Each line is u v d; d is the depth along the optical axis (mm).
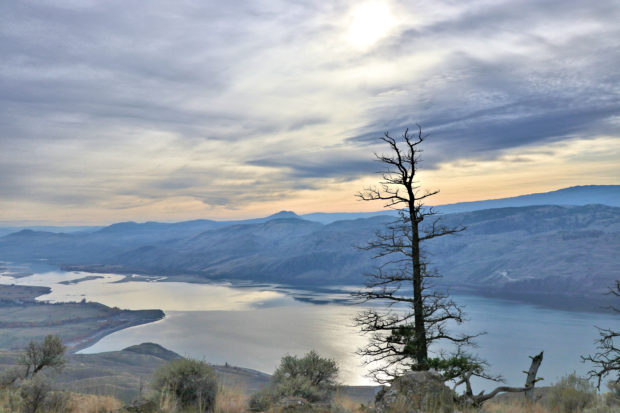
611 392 13766
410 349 20609
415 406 9836
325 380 15086
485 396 13266
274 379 14469
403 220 22422
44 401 9820
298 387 12391
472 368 16375
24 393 9688
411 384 10633
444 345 85750
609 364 19359
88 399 10344
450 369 16594
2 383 13352
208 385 10289
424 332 20844
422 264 21609
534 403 12883
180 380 10336
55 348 16359
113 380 48438
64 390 11203
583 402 12828
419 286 21500
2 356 137375
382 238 22906
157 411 9305
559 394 13477
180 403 9977
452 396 10547
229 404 10086
